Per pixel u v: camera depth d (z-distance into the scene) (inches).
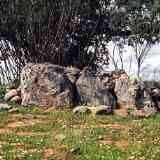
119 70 1686.8
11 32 2534.5
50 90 1565.0
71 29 2632.9
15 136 1066.1
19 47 2559.1
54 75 1589.6
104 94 1578.5
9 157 864.9
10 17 2500.0
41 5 2468.0
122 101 1563.7
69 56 2691.9
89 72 1641.2
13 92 1643.7
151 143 978.1
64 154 884.6
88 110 1433.3
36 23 2482.8
